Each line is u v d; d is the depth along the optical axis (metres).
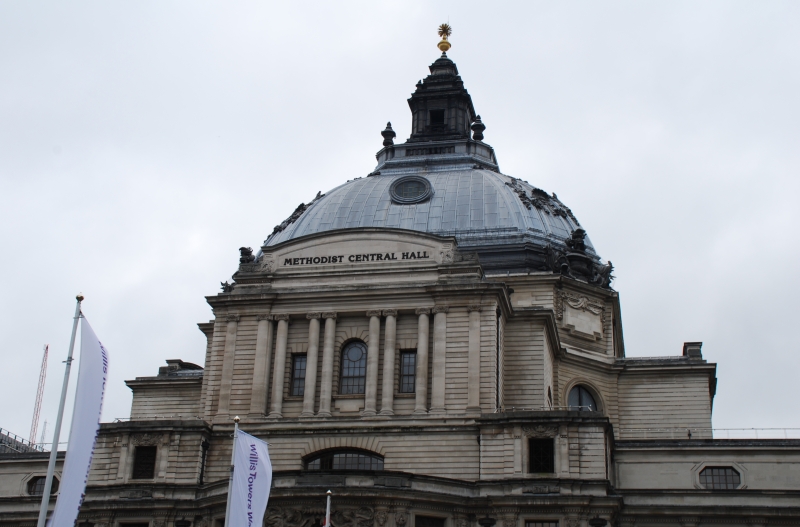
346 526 76.88
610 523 78.88
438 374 87.00
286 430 87.50
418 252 92.25
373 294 90.50
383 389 87.81
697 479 88.31
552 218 113.00
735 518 83.69
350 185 117.44
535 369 93.81
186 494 84.44
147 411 108.31
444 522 79.81
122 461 86.44
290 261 94.44
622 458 89.94
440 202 111.06
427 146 126.81
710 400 106.12
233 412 89.56
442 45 138.38
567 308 104.94
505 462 81.50
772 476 87.25
